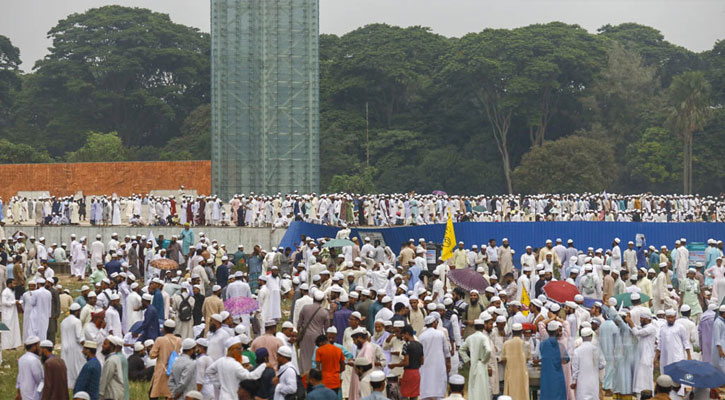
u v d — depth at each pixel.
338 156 121.06
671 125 112.25
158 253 41.12
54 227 66.38
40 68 145.12
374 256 41.00
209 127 137.00
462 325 28.11
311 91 84.62
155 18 149.25
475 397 22.34
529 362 23.55
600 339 24.84
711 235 50.53
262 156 83.94
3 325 23.44
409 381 21.91
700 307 33.94
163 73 149.62
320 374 18.97
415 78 127.12
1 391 25.89
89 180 87.00
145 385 25.50
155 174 86.69
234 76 84.06
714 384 20.58
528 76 120.00
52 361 20.41
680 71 139.12
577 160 109.31
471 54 120.88
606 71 123.12
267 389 19.56
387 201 68.44
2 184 88.00
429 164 120.12
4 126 149.25
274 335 22.27
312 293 24.52
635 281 32.47
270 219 66.06
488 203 74.69
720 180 118.38
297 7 84.06
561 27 127.38
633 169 116.75
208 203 66.06
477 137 126.06
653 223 50.62
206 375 19.98
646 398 21.56
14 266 36.50
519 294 34.25
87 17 148.75
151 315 26.42
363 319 24.48
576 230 50.41
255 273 39.69
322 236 49.69
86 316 26.52
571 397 23.25
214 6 83.94
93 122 145.25
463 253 42.66
